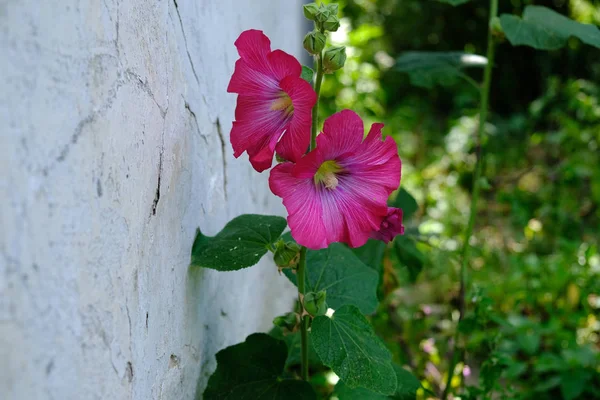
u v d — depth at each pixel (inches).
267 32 35.2
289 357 26.6
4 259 9.4
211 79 22.3
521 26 29.2
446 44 111.5
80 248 11.8
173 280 17.9
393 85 106.6
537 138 68.4
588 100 64.7
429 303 46.3
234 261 19.4
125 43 14.2
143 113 15.3
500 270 50.9
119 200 13.7
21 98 9.9
